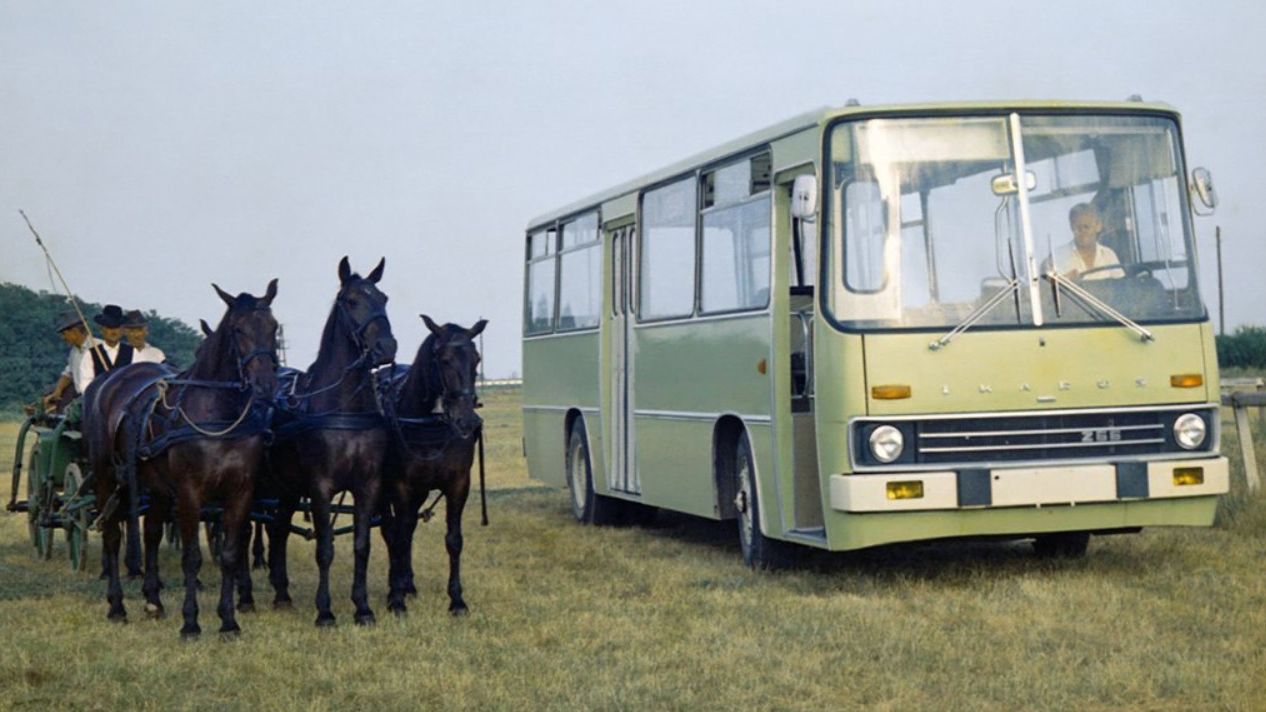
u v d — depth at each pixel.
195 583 11.30
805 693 8.86
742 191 13.91
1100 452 12.09
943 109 12.21
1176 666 9.06
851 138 12.18
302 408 11.74
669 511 19.92
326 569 11.59
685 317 15.23
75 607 12.88
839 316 12.01
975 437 11.93
